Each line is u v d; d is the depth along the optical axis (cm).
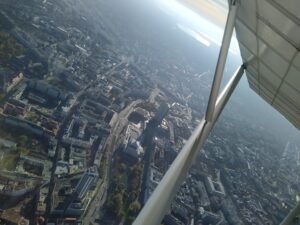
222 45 651
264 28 601
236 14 644
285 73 678
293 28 509
